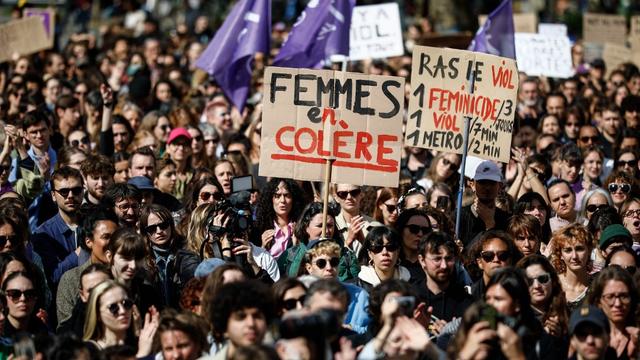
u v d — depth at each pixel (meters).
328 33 40.22
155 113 43.94
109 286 24.14
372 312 23.98
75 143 40.62
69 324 25.72
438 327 26.95
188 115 47.03
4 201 29.77
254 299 21.08
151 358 23.28
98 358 21.94
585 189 39.47
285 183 33.53
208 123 44.38
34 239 31.73
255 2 42.16
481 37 39.56
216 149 44.53
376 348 21.39
